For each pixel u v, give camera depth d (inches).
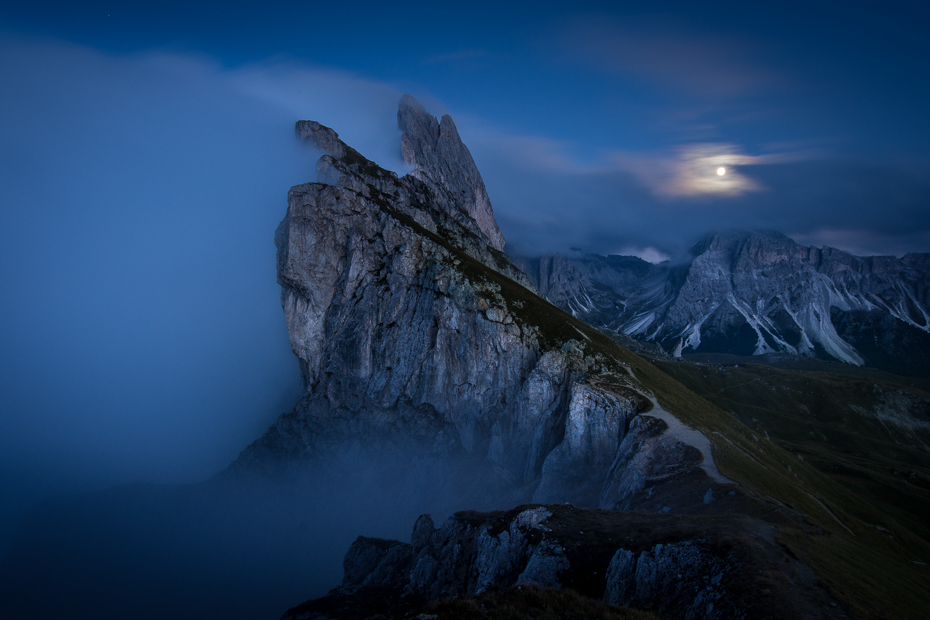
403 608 2625.5
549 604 1322.6
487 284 6289.4
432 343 6220.5
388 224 6638.8
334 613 2709.2
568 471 4343.0
